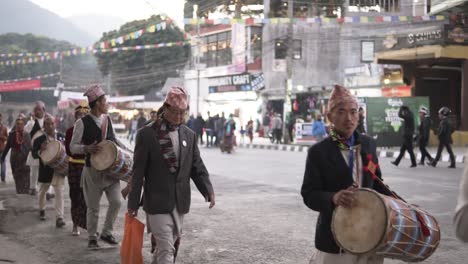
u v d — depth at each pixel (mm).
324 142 3721
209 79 47156
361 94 33594
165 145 4898
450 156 16719
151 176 4883
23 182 11547
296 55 42062
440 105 29781
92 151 6789
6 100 82500
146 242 7355
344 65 41625
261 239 7445
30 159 11281
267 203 10305
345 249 3357
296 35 42094
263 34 42938
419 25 37188
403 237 3297
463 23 25656
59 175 8289
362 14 41094
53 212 9492
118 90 61031
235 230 8008
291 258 6500
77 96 53000
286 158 21391
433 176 14297
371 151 3734
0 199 10914
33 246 7137
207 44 47688
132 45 58656
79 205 7555
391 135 25969
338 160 3648
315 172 3674
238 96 43656
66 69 85688
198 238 7535
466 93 26328
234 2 44906
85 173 6945
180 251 6859
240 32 43094
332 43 41688
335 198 3439
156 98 55281
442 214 8961
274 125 31875
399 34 28859
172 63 57125
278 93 39906
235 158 21516
